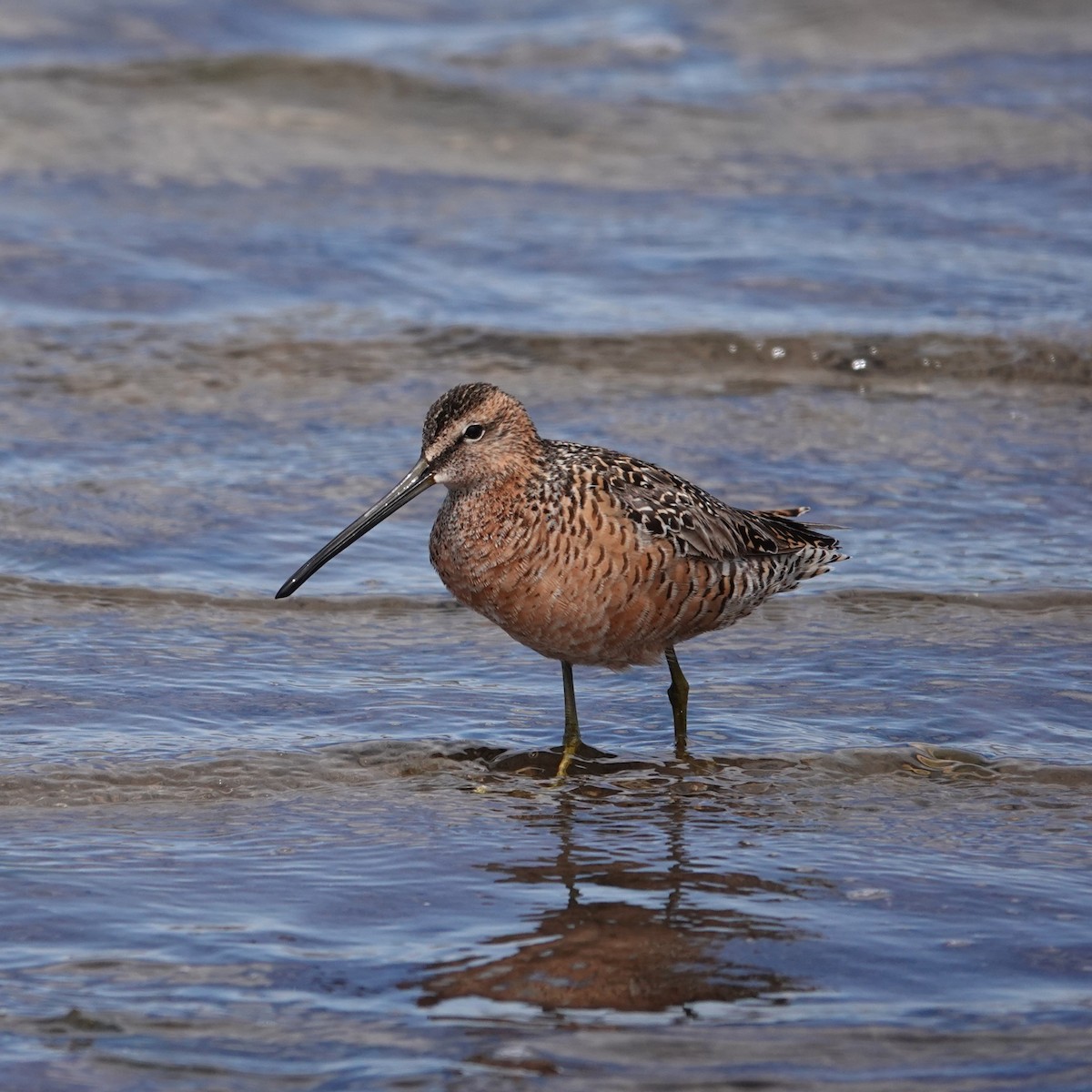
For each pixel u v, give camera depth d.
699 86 27.84
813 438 16.58
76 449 15.91
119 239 20.94
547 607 10.61
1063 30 30.64
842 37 30.41
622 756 10.96
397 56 28.77
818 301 19.66
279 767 10.59
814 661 12.38
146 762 10.52
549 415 16.92
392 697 11.74
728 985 8.08
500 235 21.73
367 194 22.92
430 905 8.90
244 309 19.30
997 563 13.98
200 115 24.62
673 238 21.73
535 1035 7.61
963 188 23.64
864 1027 7.68
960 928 8.66
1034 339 18.42
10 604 12.97
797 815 10.12
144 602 13.13
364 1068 7.34
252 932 8.55
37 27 28.61
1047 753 10.91
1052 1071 7.28
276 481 15.42
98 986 7.98
